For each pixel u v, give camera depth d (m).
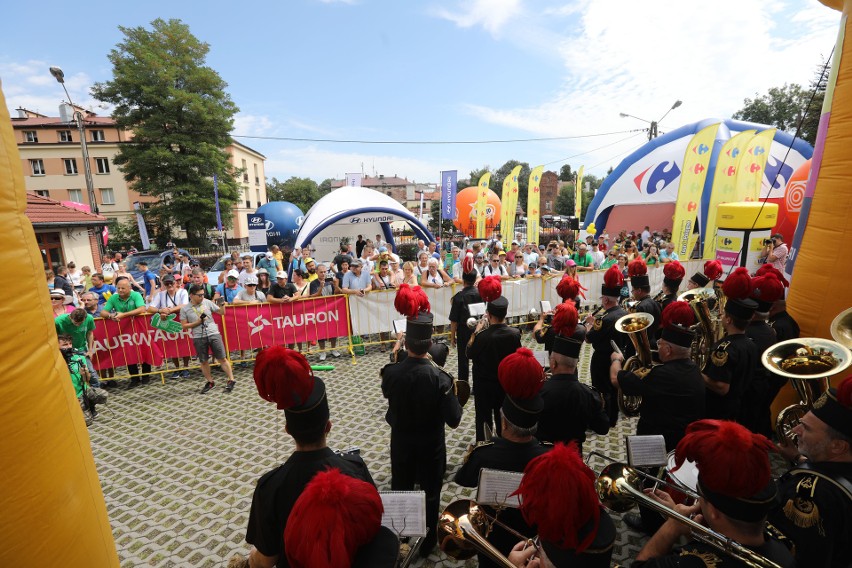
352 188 19.61
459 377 6.19
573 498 1.32
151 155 29.75
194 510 3.91
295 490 1.84
